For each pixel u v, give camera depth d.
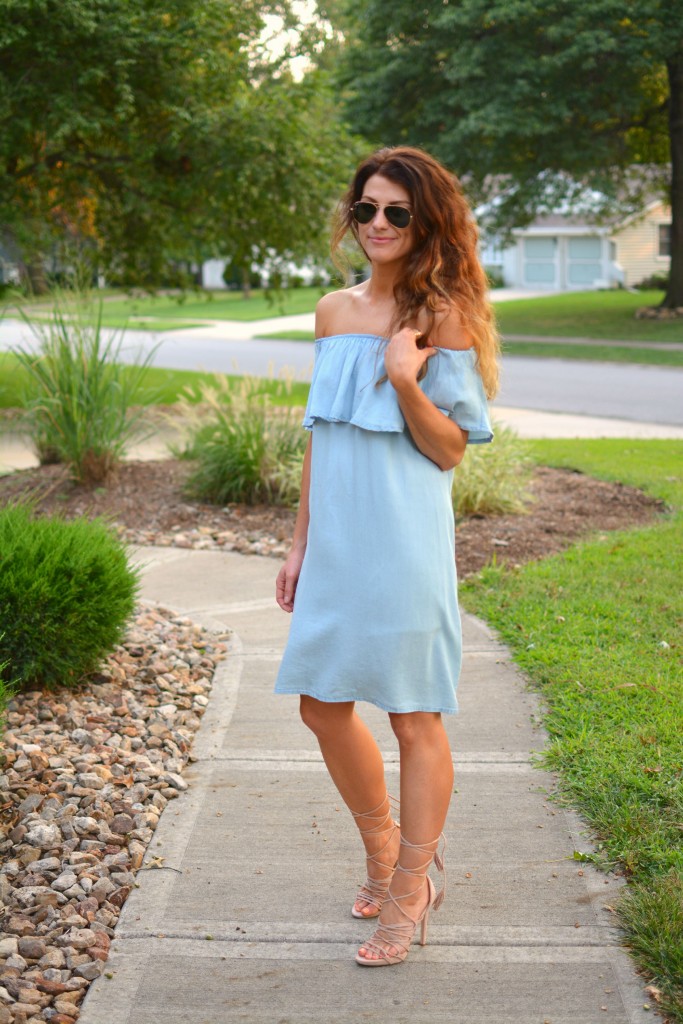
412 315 2.46
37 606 4.10
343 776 2.70
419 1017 2.40
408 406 2.40
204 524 7.26
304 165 14.60
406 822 2.60
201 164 14.23
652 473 8.61
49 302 8.44
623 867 2.94
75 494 7.93
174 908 2.84
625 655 4.47
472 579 5.72
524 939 2.67
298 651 2.56
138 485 8.19
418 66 25.55
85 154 15.02
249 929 2.74
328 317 2.64
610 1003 2.42
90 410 8.04
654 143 30.53
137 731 3.95
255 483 7.70
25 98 13.00
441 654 2.58
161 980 2.54
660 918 2.64
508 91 24.11
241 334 33.03
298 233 15.30
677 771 3.39
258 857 3.09
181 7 13.38
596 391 16.75
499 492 7.20
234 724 4.07
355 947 2.67
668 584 5.45
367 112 26.94
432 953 2.63
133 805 3.37
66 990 2.50
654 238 45.66
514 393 16.56
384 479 2.47
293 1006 2.45
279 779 3.60
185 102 13.78
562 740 3.75
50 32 12.55
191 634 5.04
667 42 23.23
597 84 24.47
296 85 14.84
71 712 4.01
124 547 4.75
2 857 3.08
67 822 3.22
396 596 2.47
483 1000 2.45
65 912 2.78
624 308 34.44
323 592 2.53
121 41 12.74
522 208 27.50
